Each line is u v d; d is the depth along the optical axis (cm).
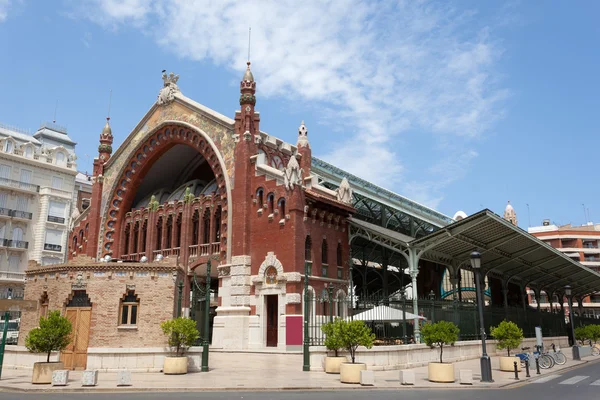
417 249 4000
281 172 4009
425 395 1888
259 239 4028
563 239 11744
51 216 7100
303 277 3784
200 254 4541
